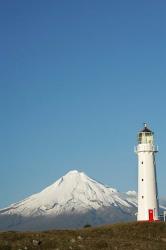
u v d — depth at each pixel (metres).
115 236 100.94
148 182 141.50
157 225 108.06
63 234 97.06
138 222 109.88
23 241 89.00
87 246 88.25
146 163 142.50
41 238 91.38
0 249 84.38
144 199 141.25
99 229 105.31
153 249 89.00
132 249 87.75
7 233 95.25
